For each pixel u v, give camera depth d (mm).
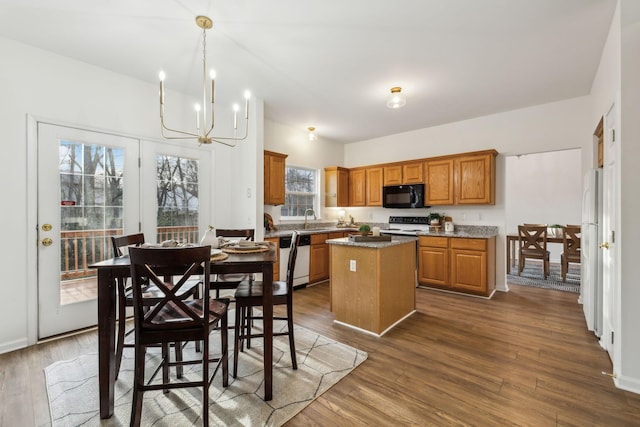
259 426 1555
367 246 2709
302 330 2812
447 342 2537
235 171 4039
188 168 3594
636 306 1832
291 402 1745
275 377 2006
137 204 3139
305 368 2119
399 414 1642
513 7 2029
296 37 2385
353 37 2387
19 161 2426
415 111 4129
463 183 4254
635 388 1825
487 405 1713
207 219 3760
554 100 3723
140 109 3150
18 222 2420
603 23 2197
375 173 5305
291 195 5168
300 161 5137
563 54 2633
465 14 2104
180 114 3486
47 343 2496
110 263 1646
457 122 4609
